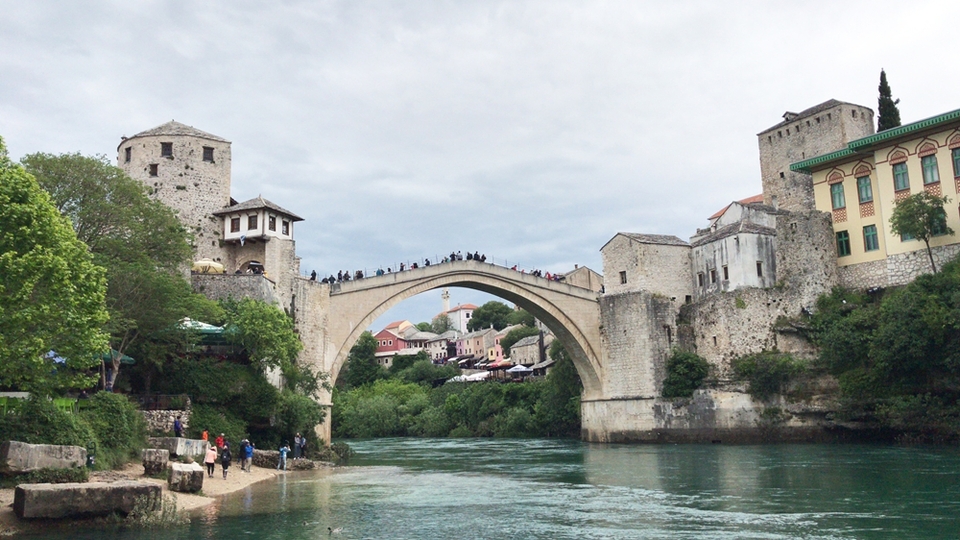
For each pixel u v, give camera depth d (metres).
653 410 68.44
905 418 52.91
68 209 45.12
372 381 143.12
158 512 24.62
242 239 60.47
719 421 63.81
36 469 25.80
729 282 68.12
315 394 57.16
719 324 67.38
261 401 46.31
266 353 46.47
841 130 74.25
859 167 67.38
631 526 25.52
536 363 122.56
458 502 31.78
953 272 56.38
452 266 68.75
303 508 29.64
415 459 59.09
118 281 40.22
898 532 23.58
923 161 61.78
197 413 43.09
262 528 24.84
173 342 43.94
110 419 33.44
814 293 67.06
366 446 82.81
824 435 59.00
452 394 108.94
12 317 25.38
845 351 58.31
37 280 26.14
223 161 64.44
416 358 147.75
